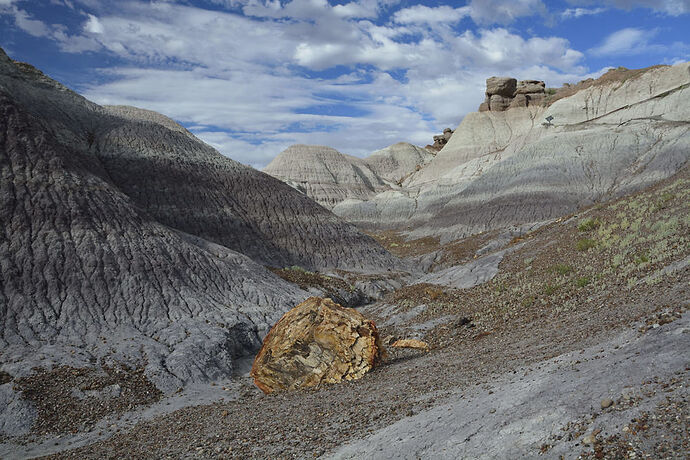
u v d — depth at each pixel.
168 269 31.22
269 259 50.97
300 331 17.14
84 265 27.92
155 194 49.47
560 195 79.00
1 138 31.36
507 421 6.91
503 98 137.62
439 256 63.91
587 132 91.75
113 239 30.56
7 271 25.39
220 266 35.16
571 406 6.56
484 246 61.50
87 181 33.66
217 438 11.54
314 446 9.02
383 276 51.78
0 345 21.86
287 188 64.06
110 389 20.61
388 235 100.19
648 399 5.93
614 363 7.62
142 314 27.17
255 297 33.78
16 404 18.52
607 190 76.69
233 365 25.75
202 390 21.94
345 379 16.19
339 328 16.86
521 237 39.31
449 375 12.11
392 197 121.81
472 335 18.52
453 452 6.66
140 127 57.31
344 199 145.38
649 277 14.66
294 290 38.75
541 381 8.14
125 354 23.28
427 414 8.78
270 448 9.59
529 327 15.95
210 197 53.34
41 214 29.08
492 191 90.06
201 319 28.27
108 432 17.25
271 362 17.28
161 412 19.12
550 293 19.94
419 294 31.41
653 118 87.62
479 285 29.16
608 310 12.86
